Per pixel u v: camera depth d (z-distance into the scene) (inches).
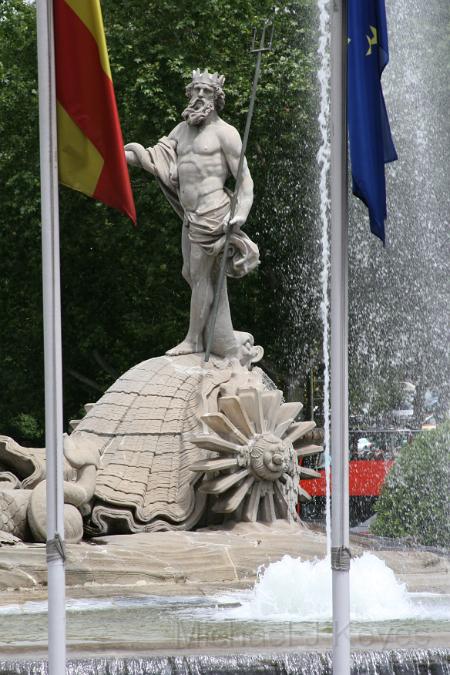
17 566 818.8
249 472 962.7
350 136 553.0
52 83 565.3
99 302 1968.5
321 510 1510.8
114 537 909.8
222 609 765.9
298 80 1801.2
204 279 1040.8
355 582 796.0
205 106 1028.5
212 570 869.8
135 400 1008.9
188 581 859.4
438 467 1194.6
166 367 1031.6
